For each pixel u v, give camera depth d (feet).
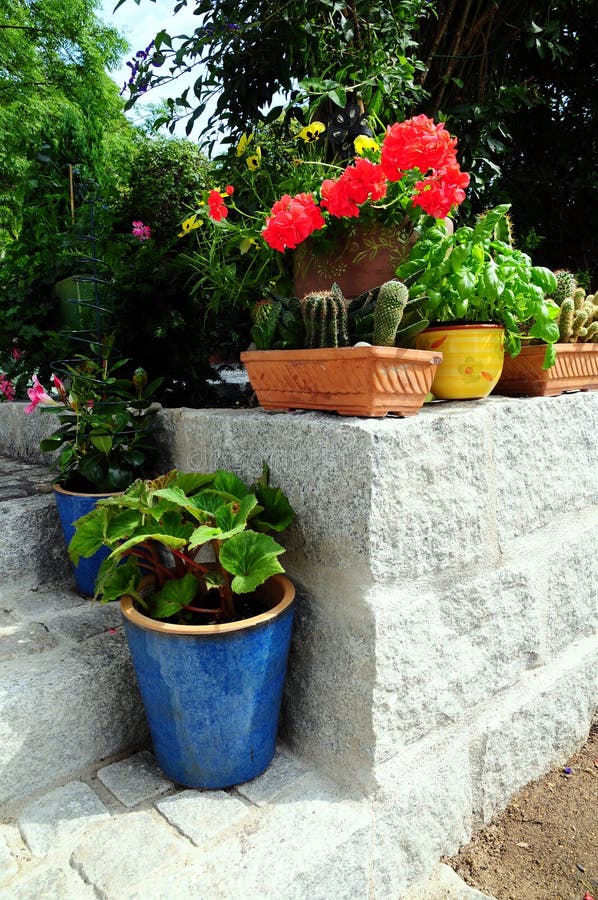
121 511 4.42
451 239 4.91
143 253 8.39
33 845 3.80
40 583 6.47
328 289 5.59
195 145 10.21
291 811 4.08
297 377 4.58
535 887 4.50
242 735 4.20
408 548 4.20
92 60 37.09
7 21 34.22
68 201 11.57
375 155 5.52
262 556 4.00
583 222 10.66
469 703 4.84
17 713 4.22
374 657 4.05
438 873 4.61
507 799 5.34
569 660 5.88
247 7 7.08
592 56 9.87
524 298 4.88
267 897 3.43
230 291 7.31
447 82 8.28
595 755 6.04
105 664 4.71
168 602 4.27
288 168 7.53
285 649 4.31
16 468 9.03
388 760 4.25
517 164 10.71
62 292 10.09
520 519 5.14
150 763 4.67
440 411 4.65
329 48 7.20
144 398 6.73
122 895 3.37
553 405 5.41
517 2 8.27
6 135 31.86
